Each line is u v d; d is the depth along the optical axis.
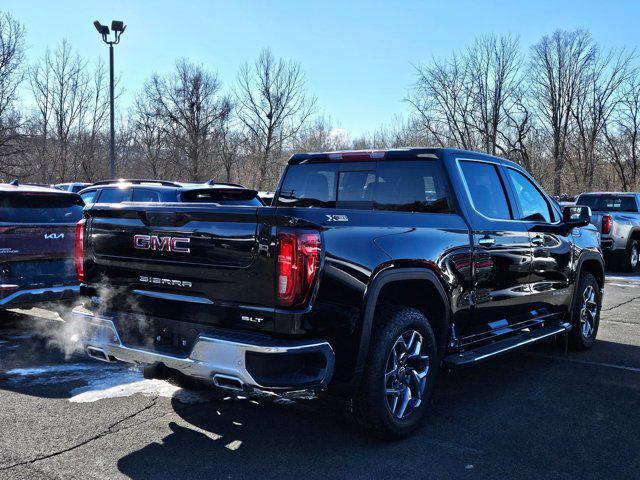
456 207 4.19
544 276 5.15
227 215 3.08
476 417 4.05
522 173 5.22
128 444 3.47
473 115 37.28
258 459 3.30
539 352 6.00
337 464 3.25
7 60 30.42
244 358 2.90
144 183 9.90
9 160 31.42
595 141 41.66
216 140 44.97
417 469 3.21
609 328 7.30
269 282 2.97
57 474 3.06
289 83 43.56
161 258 3.38
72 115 34.62
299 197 5.05
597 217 13.56
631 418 4.07
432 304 3.94
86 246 3.81
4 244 5.87
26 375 4.88
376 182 4.60
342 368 3.18
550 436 3.72
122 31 18.33
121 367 5.14
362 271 3.22
